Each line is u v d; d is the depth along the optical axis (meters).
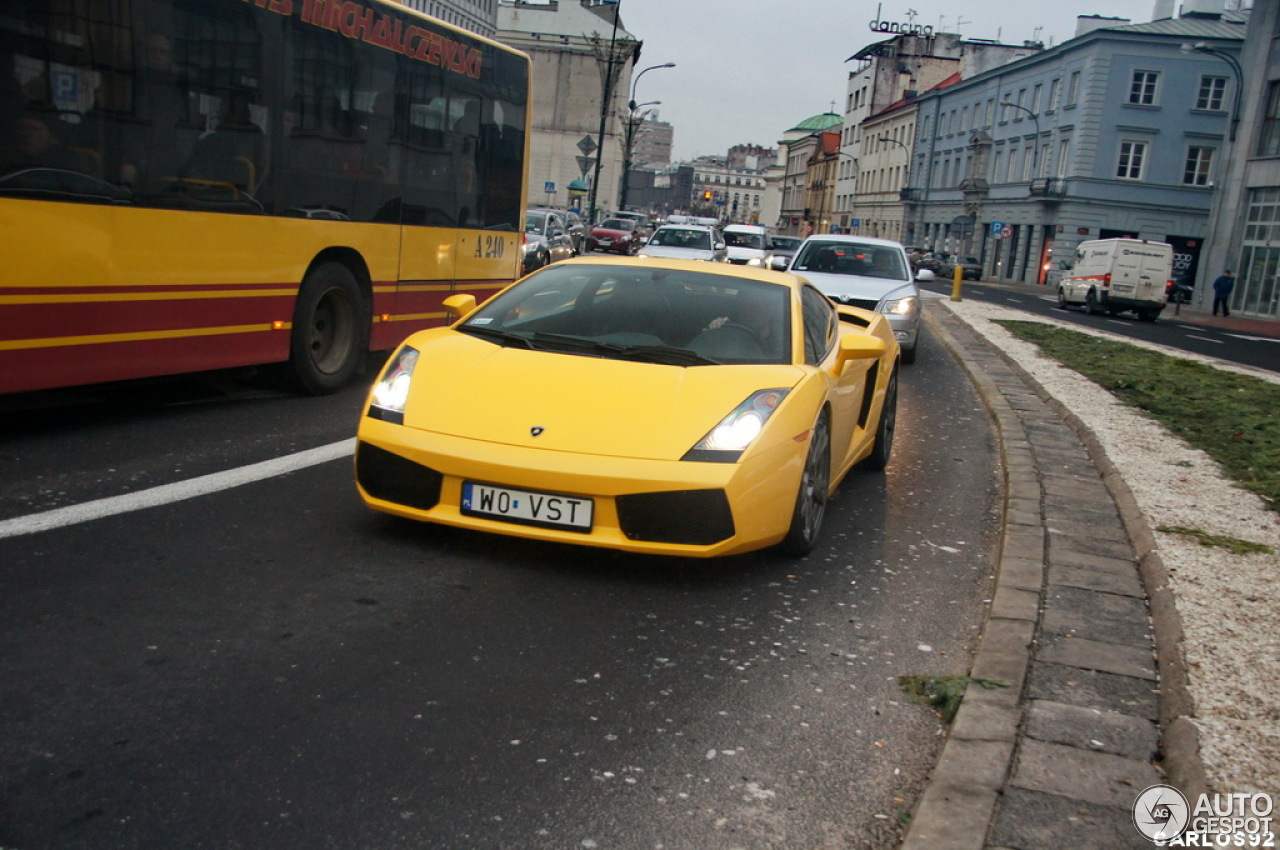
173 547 4.50
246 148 7.47
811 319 5.77
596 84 92.56
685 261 6.02
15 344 5.91
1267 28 42.31
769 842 2.69
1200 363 17.94
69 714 3.02
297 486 5.62
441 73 9.92
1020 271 64.31
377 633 3.77
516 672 3.55
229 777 2.76
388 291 9.41
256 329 7.75
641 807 2.79
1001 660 3.85
